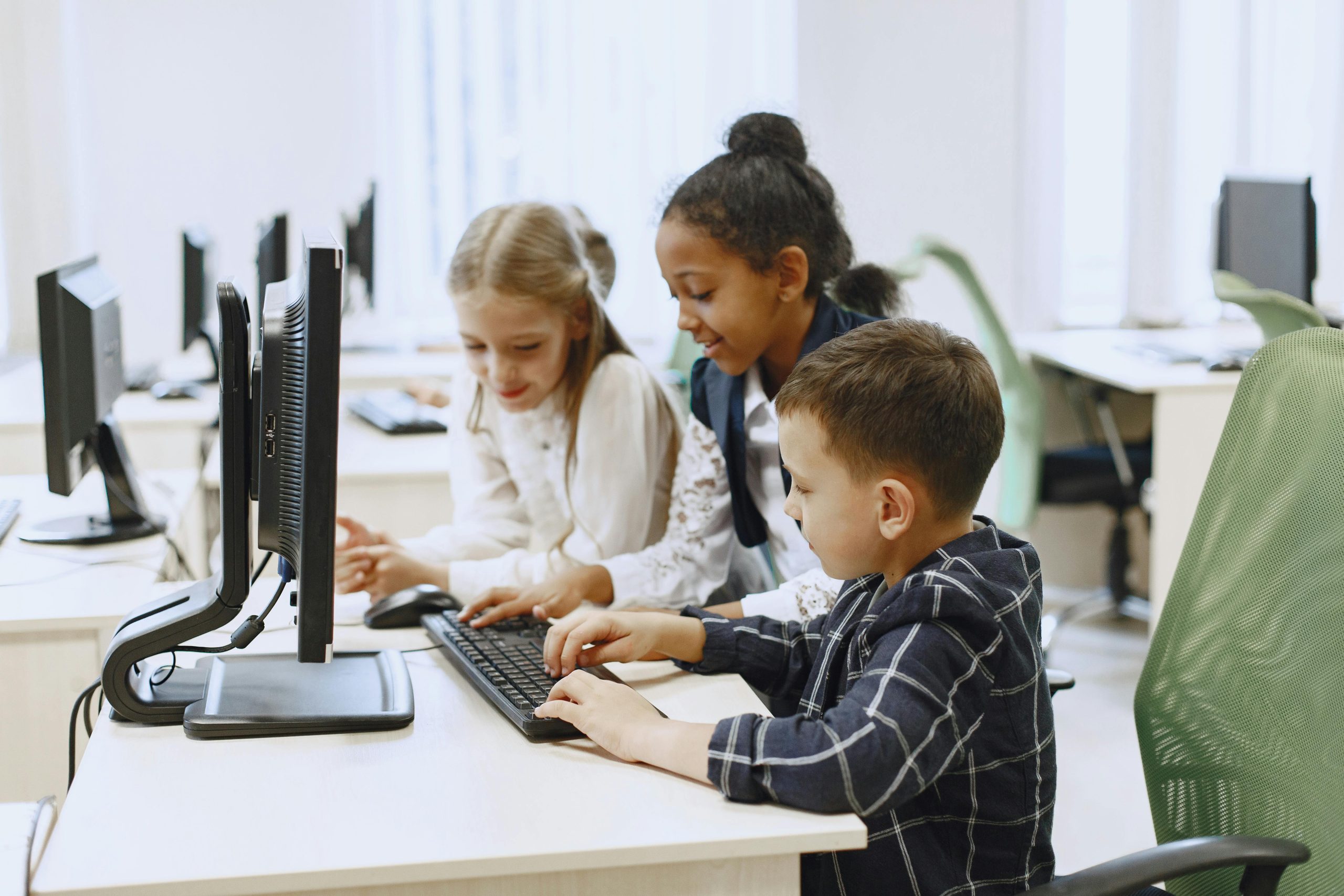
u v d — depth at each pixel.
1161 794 1.20
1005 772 1.01
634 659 1.23
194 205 3.65
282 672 1.21
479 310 1.66
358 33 3.64
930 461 1.02
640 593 1.56
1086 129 3.80
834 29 3.77
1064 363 3.24
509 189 3.79
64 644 1.55
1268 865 0.96
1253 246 3.29
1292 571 1.12
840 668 1.14
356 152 3.70
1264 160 3.84
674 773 0.99
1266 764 1.10
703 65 3.78
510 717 1.10
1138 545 3.76
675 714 1.13
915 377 1.02
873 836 1.04
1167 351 3.26
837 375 1.04
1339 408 1.12
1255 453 1.17
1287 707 1.09
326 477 1.05
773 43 3.79
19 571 1.70
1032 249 3.85
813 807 0.92
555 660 1.20
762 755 0.94
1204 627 1.17
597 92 3.77
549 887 0.89
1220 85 3.78
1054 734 1.08
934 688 0.95
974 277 2.94
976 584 1.00
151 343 3.68
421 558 1.78
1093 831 2.31
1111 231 3.86
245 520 1.11
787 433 1.07
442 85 3.71
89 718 1.29
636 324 3.89
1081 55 3.76
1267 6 3.77
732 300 1.44
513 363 1.70
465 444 1.92
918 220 3.84
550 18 3.72
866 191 3.83
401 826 0.90
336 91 3.66
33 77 3.45
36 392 2.98
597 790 0.96
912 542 1.07
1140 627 3.48
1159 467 2.92
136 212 3.62
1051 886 0.92
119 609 1.54
